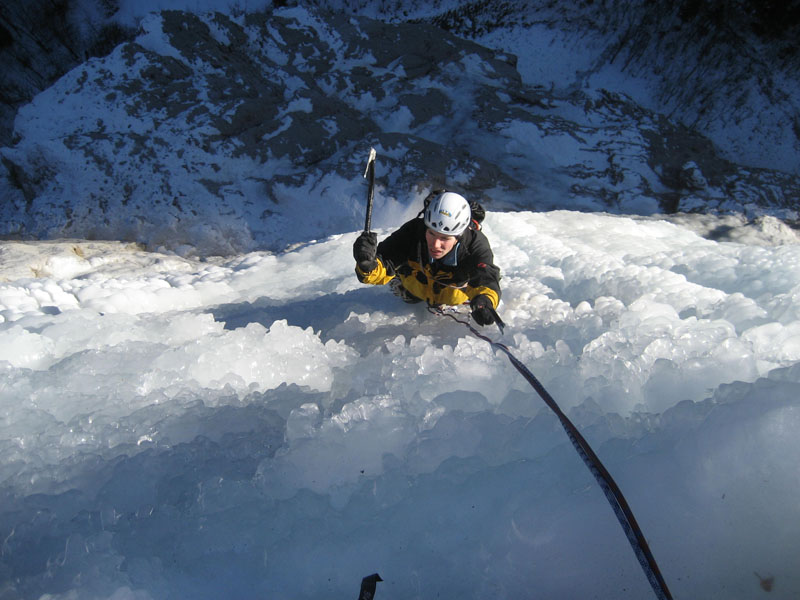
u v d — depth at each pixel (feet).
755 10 36.58
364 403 8.35
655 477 7.07
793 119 35.53
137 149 25.02
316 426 8.24
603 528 6.72
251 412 8.93
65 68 40.78
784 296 11.28
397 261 12.07
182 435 8.55
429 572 6.62
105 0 40.68
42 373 10.21
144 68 27.35
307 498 7.36
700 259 14.94
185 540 6.91
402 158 26.25
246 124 26.99
